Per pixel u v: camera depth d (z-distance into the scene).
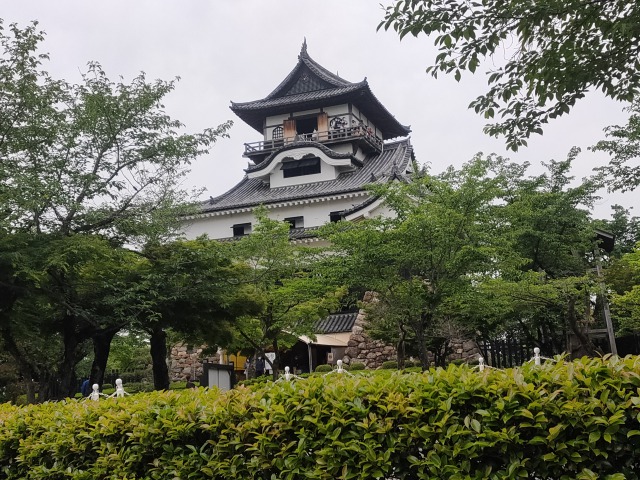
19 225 13.65
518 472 3.67
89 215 14.70
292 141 43.59
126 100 15.02
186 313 16.17
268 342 22.62
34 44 14.00
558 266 22.19
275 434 4.40
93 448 5.25
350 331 30.02
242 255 21.39
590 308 19.89
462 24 7.75
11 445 5.84
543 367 4.08
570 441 3.57
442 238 15.88
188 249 15.92
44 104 14.08
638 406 3.45
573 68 7.95
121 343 19.56
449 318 18.80
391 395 4.13
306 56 46.56
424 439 3.99
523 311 19.66
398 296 16.80
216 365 16.84
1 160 13.77
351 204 36.53
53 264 12.84
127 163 15.25
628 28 7.03
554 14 7.61
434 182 16.70
